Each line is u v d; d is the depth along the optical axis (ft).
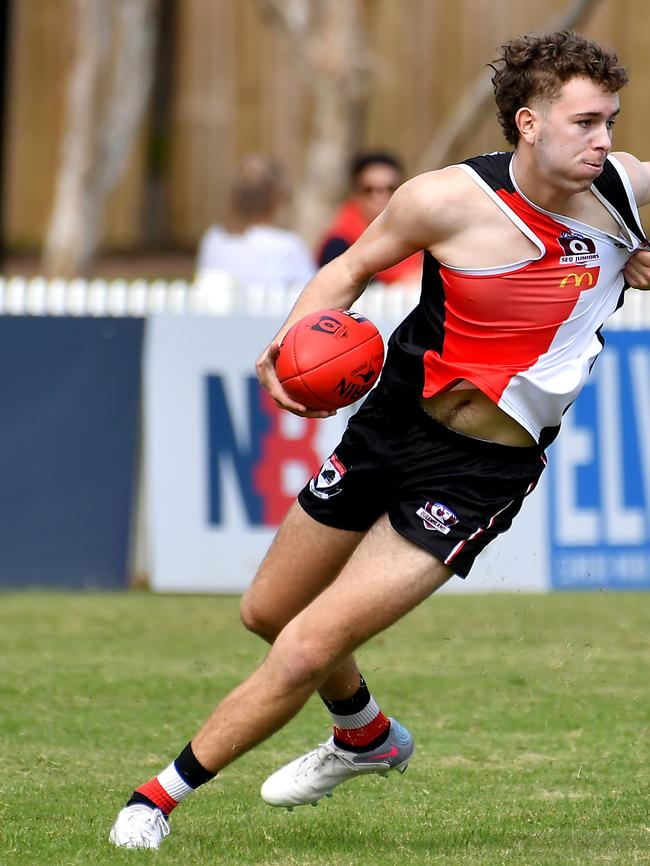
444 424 44.75
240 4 222.07
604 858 45.52
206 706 68.80
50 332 97.50
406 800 54.19
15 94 233.14
